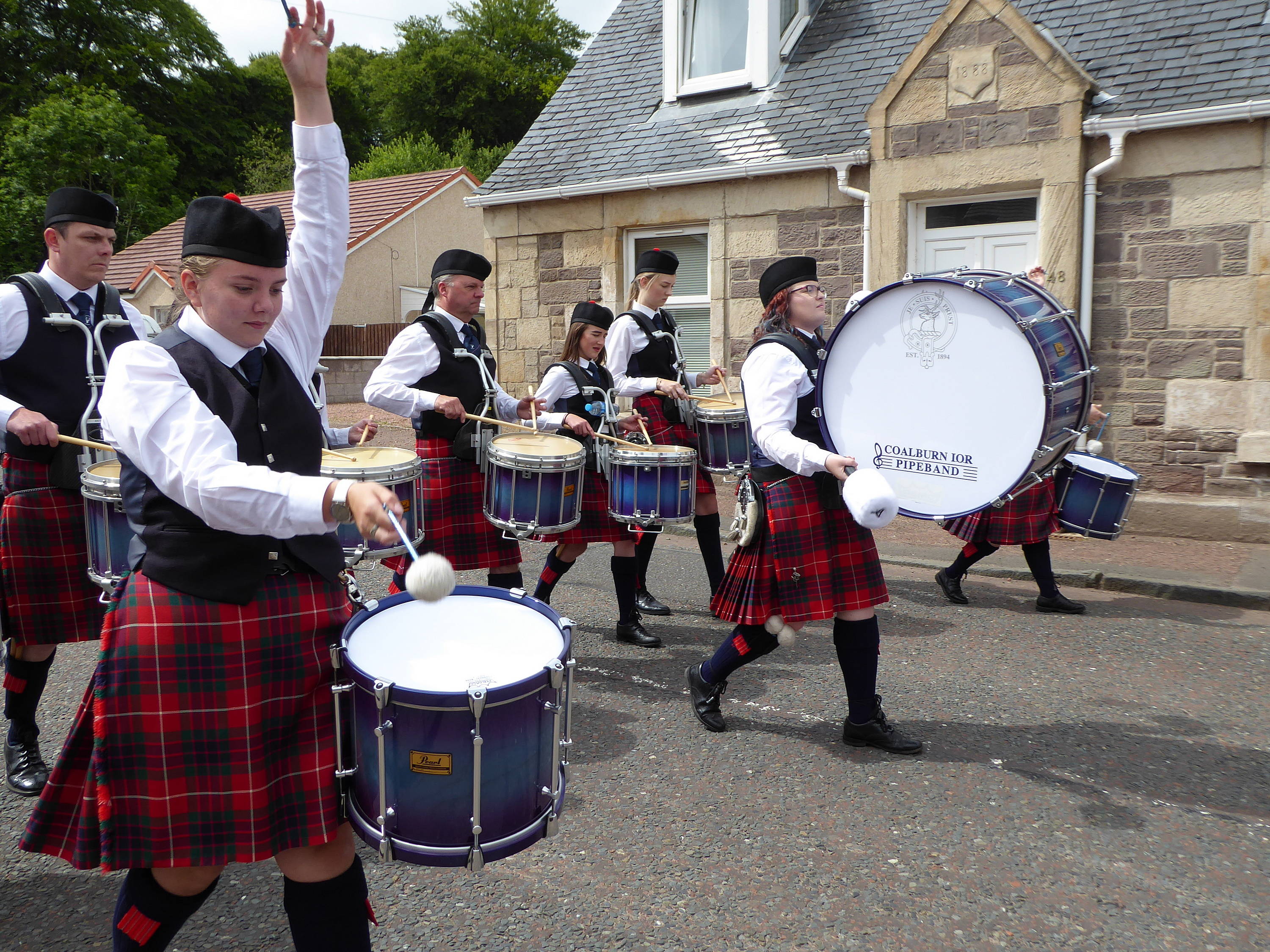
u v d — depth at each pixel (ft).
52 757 10.28
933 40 22.49
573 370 14.47
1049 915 7.47
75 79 84.89
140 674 4.93
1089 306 21.56
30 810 9.20
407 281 67.36
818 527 9.96
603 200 27.78
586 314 14.64
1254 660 13.32
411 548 4.75
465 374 12.26
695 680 11.19
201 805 5.00
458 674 5.22
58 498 9.36
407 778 4.99
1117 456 21.80
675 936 7.25
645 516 13.03
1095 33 22.57
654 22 31.83
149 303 60.49
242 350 5.31
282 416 5.39
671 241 27.78
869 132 23.93
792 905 7.63
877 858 8.31
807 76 26.71
